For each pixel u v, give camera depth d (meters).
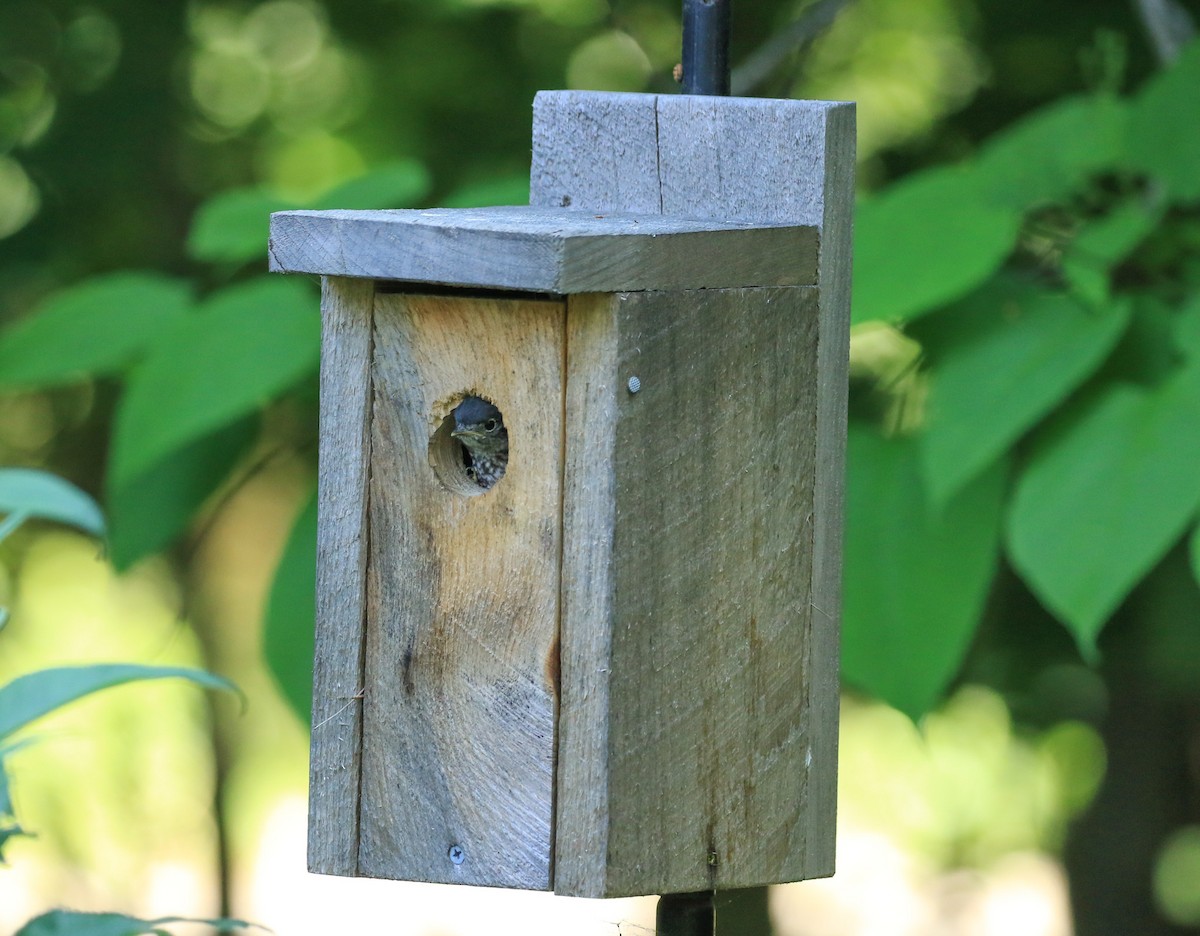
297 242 4.36
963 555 4.52
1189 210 4.66
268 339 4.57
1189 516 4.47
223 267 4.72
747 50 5.34
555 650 4.35
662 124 4.45
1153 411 4.51
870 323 4.57
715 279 4.34
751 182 4.42
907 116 5.25
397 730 4.39
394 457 4.38
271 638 4.57
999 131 5.19
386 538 4.39
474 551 4.37
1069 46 5.18
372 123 5.64
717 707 4.37
